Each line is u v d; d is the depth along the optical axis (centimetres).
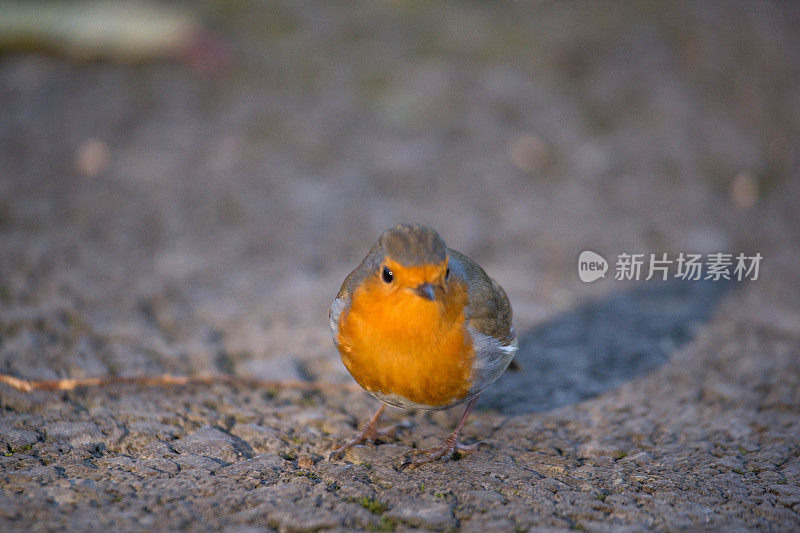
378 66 2620
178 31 2612
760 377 1295
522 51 2722
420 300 891
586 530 828
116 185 1970
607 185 2097
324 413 1145
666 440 1094
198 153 2141
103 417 1058
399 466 984
